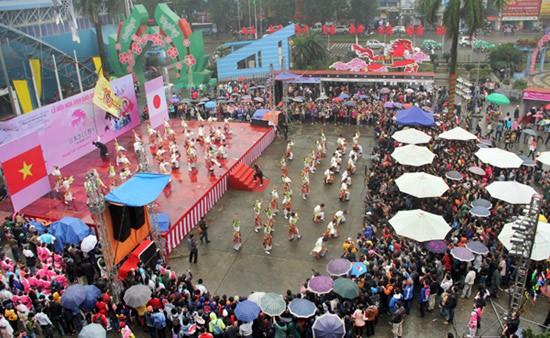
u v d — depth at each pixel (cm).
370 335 1789
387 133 3694
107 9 5928
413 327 1830
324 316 1580
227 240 2522
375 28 10369
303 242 2489
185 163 3269
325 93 4938
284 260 2333
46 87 5253
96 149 3566
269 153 3747
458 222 2355
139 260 2100
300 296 1805
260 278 2194
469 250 1933
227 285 2145
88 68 5334
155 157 3403
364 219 2567
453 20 3694
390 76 4606
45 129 3059
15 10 4891
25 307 1759
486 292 1814
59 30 5534
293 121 4506
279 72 4812
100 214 1903
